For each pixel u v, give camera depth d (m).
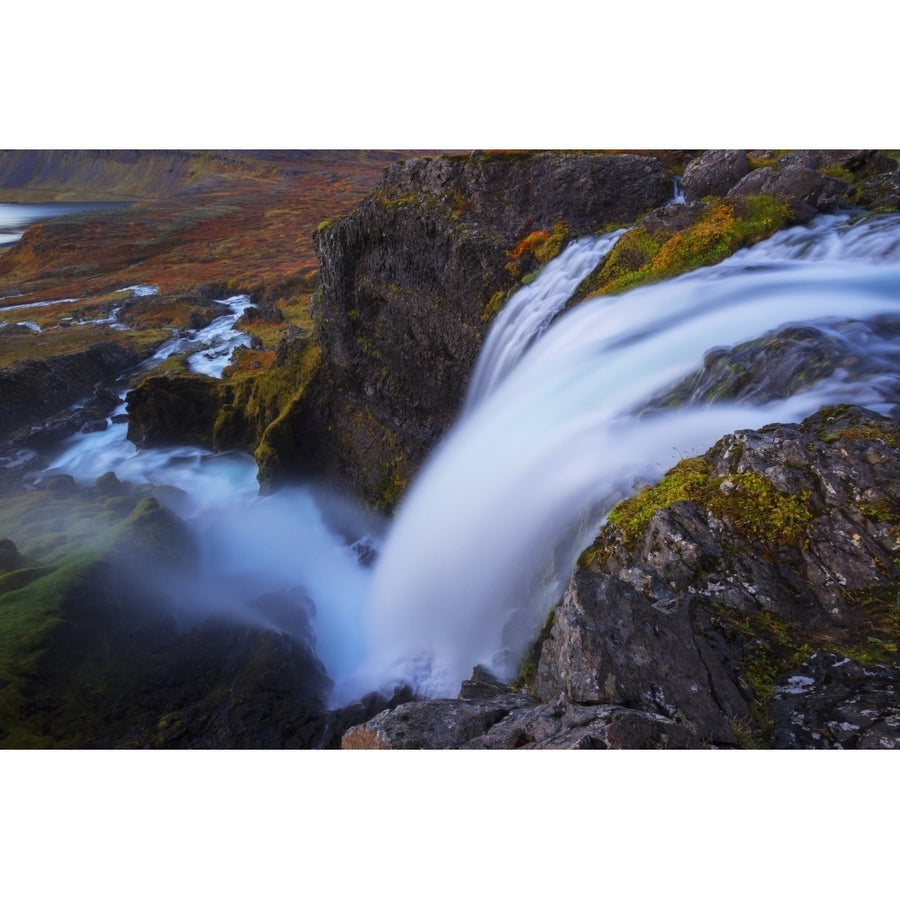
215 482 32.56
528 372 18.86
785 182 19.14
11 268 93.06
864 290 14.56
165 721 14.73
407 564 20.53
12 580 16.69
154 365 47.50
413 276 25.42
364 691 16.05
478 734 6.93
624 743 5.97
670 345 15.05
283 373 32.88
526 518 13.34
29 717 13.80
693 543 8.26
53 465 34.31
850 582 7.68
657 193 22.45
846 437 8.89
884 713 6.43
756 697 6.87
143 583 18.03
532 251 22.06
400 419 27.44
